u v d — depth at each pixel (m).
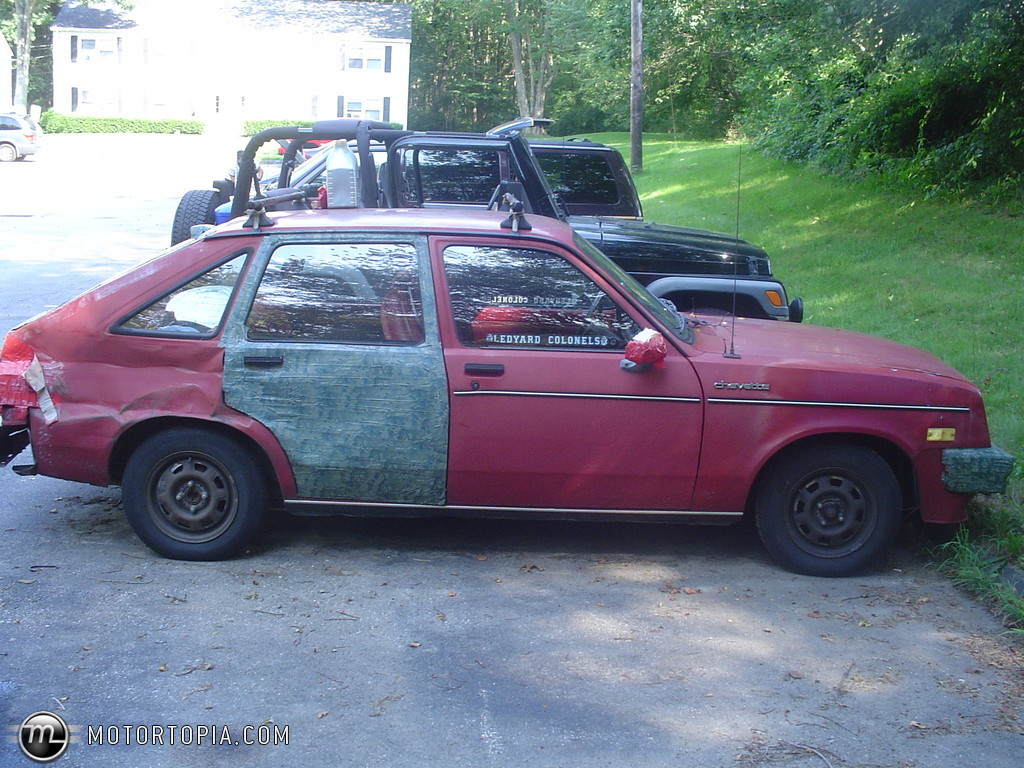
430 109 73.12
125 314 5.08
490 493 5.08
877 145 17.94
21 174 33.94
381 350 5.00
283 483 5.08
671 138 35.16
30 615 4.52
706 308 7.89
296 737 3.62
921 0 13.83
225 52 60.66
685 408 4.96
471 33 72.50
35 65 69.25
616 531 5.82
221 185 11.57
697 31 20.97
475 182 8.61
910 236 13.79
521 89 64.69
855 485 5.12
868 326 10.02
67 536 5.50
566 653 4.30
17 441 5.25
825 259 13.38
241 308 5.07
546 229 5.34
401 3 69.88
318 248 5.11
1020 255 12.05
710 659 4.28
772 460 5.12
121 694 3.88
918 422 5.04
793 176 20.30
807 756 3.58
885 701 3.97
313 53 61.12
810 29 15.39
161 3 61.00
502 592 4.91
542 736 3.66
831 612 4.77
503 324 5.04
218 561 5.18
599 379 4.96
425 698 3.91
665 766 3.50
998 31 14.25
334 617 4.58
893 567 5.37
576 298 5.06
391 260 5.07
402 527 5.79
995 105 14.84
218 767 3.45
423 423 4.98
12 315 10.90
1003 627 4.68
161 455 5.08
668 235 8.48
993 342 9.14
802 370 5.00
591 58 32.50
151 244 17.62
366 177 6.62
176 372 5.04
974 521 5.69
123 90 60.75
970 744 3.68
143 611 4.59
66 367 5.08
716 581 5.11
